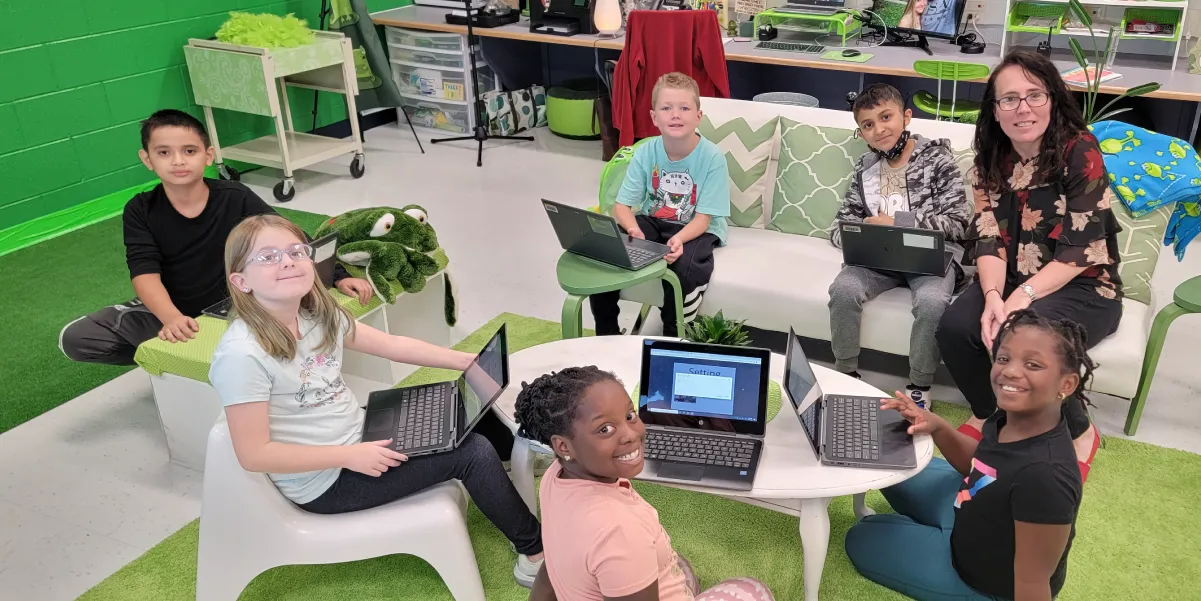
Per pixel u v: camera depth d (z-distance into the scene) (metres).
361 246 2.91
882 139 2.82
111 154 4.86
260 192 5.05
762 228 3.34
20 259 4.19
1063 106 2.44
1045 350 1.58
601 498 1.45
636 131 5.00
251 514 1.97
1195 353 3.13
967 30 4.95
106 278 3.99
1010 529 1.72
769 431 2.10
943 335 2.57
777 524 2.38
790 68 5.44
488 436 2.35
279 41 4.76
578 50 6.13
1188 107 4.43
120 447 2.83
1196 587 2.11
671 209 3.12
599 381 1.43
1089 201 2.46
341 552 2.00
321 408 2.00
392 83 5.55
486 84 6.01
